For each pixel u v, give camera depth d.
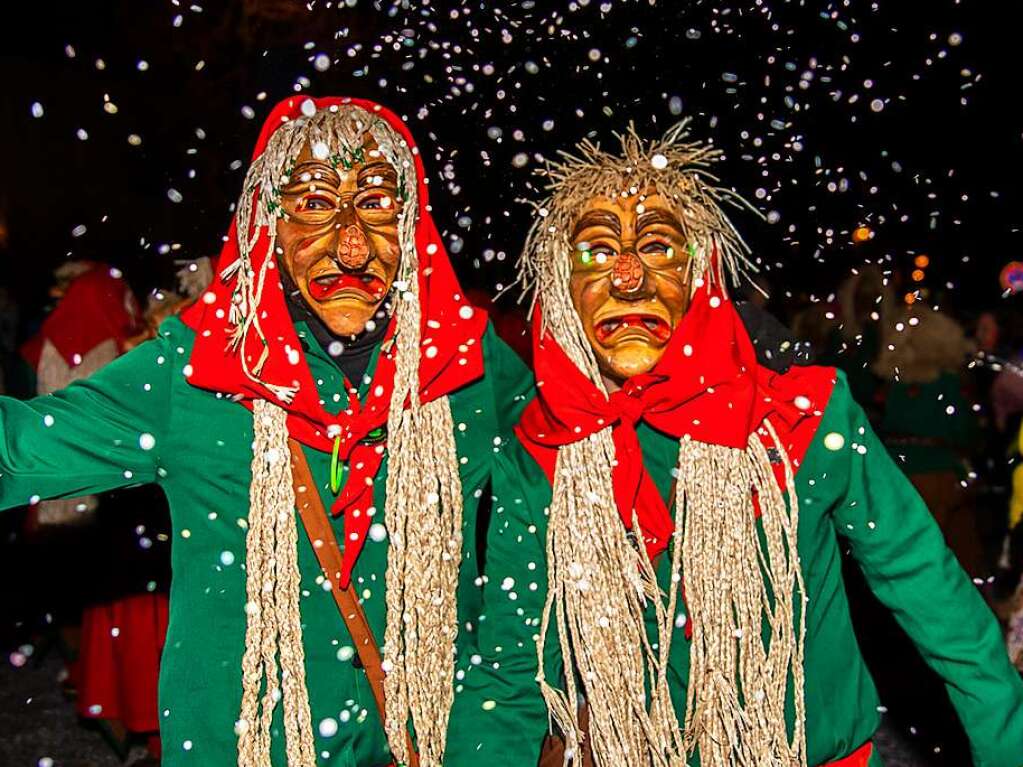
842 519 2.32
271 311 2.37
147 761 4.59
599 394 2.29
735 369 2.26
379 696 2.40
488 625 2.37
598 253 2.29
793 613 2.25
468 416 2.52
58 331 5.00
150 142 7.54
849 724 2.30
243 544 2.36
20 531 5.79
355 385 2.46
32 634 5.64
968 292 7.94
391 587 2.37
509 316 5.64
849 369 6.52
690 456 2.24
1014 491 5.59
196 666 2.34
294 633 2.33
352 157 2.40
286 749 2.34
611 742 2.23
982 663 2.26
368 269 2.38
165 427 2.37
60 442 2.31
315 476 2.39
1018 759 2.26
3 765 4.54
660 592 2.23
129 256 7.36
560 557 2.28
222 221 7.04
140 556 4.40
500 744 2.32
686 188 2.36
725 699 2.19
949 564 2.30
